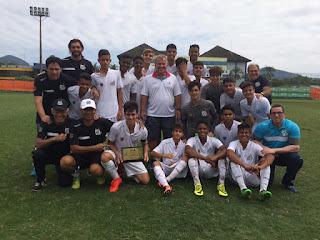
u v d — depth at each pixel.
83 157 3.31
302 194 3.14
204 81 4.62
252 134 3.60
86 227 2.29
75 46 3.83
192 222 2.40
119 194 3.03
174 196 3.00
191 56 5.03
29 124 7.91
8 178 3.48
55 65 3.27
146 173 3.41
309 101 24.89
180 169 3.41
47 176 3.64
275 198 3.01
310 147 5.47
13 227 2.27
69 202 2.78
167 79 4.11
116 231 2.23
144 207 2.69
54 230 2.23
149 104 4.18
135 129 3.38
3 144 5.30
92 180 3.54
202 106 3.82
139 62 4.45
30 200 2.82
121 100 4.07
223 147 3.46
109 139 3.44
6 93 26.20
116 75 3.93
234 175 3.19
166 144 3.60
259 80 4.66
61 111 3.09
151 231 2.24
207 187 3.33
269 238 2.18
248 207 2.76
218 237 2.18
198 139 3.54
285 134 3.29
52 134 3.23
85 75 3.37
